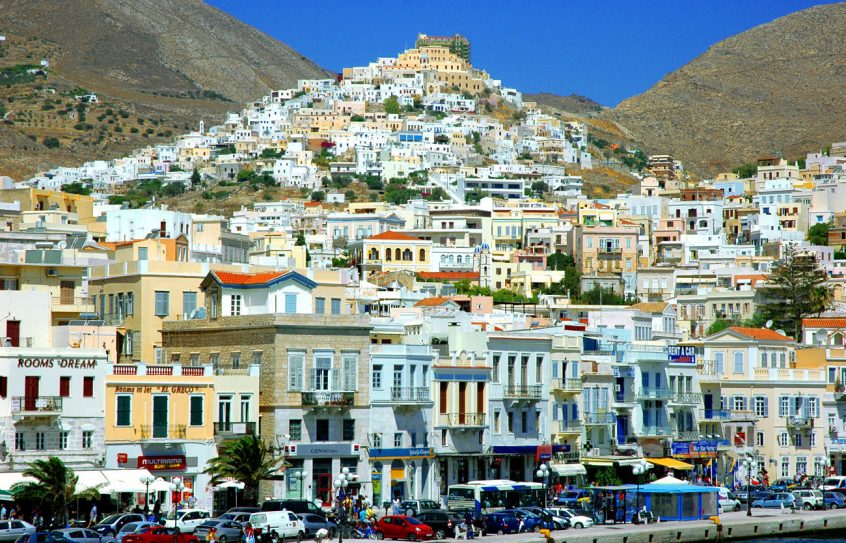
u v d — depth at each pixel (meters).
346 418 148.00
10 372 129.75
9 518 124.75
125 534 114.19
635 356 183.88
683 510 153.62
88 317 162.12
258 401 143.75
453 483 158.25
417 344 157.25
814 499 171.25
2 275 161.75
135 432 135.62
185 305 161.62
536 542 128.25
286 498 139.00
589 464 172.25
